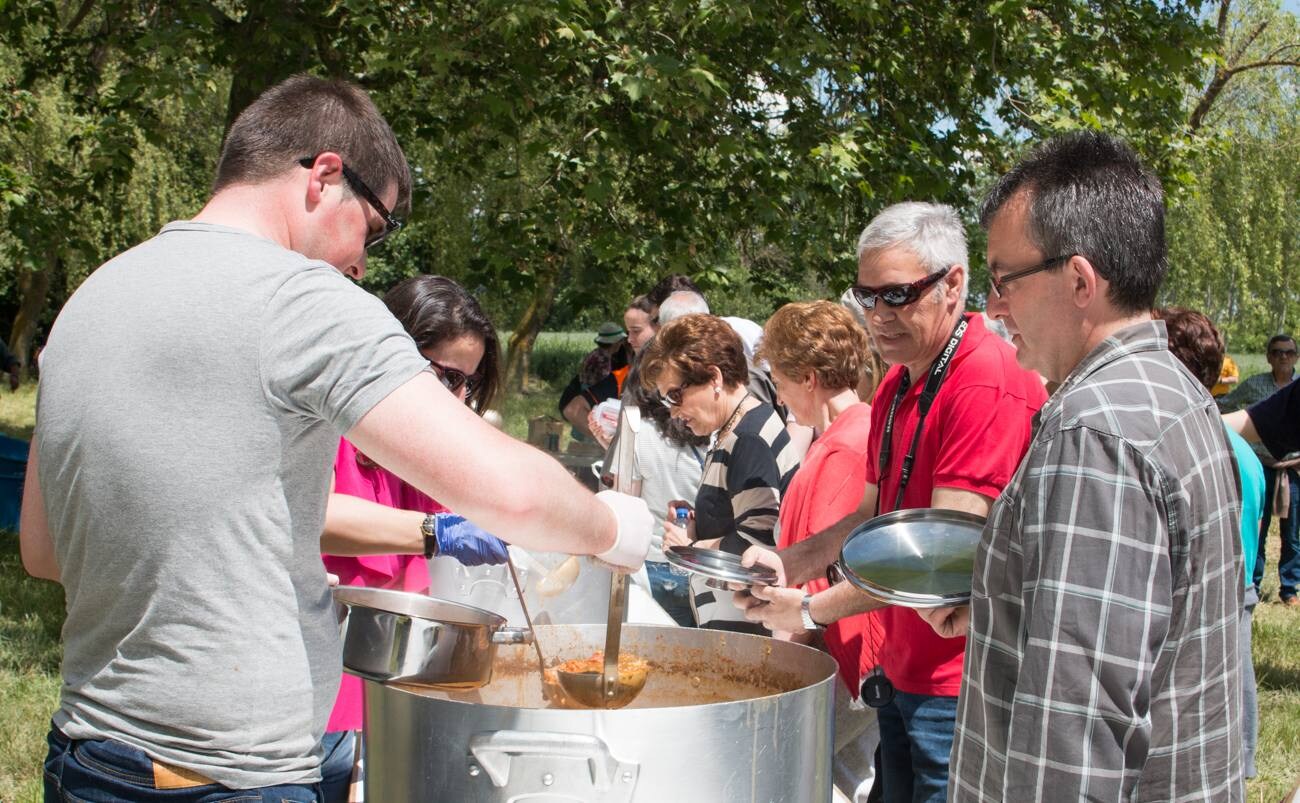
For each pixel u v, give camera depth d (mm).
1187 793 1460
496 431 1415
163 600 1412
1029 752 1367
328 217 1576
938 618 1953
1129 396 1415
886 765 2539
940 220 2355
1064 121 8141
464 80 7699
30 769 4160
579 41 6617
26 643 5809
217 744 1418
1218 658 1467
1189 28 8453
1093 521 1362
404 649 1635
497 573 2352
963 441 2199
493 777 1479
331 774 2201
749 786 1543
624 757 1458
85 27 11492
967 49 8188
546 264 8039
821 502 2781
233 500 1407
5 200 8242
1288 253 16500
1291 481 7395
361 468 2402
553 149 7754
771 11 7172
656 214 8055
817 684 1650
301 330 1404
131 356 1415
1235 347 18906
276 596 1443
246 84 7312
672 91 6555
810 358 2973
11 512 8516
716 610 3225
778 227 7840
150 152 14656
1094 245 1490
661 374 3303
